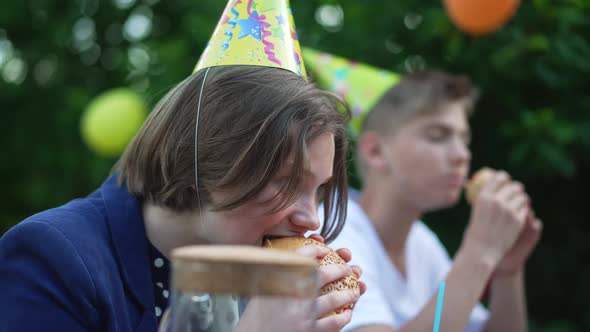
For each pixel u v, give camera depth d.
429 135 2.28
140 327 1.34
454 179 2.28
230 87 1.29
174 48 3.89
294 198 1.26
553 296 3.95
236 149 1.24
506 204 2.04
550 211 3.88
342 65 2.68
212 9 3.85
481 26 2.76
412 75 2.39
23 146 4.54
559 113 3.47
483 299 3.24
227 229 1.28
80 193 4.52
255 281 0.78
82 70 4.55
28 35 4.61
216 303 0.80
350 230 2.17
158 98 3.46
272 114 1.23
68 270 1.25
